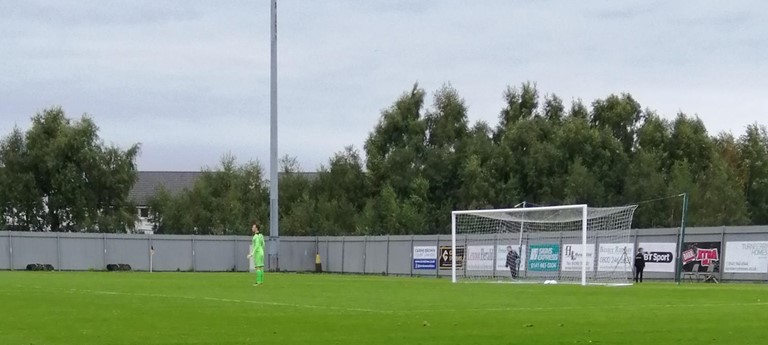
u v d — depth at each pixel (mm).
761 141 76625
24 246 57469
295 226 74312
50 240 58219
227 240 63969
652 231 44844
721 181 68812
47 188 73375
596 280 43719
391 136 79688
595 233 44938
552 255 46531
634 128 78062
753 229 40938
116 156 74438
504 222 49094
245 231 74938
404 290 28781
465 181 75250
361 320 16266
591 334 13930
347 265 63469
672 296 25578
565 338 13367
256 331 14242
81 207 72688
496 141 81000
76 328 14641
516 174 75312
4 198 72000
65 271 54406
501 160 75188
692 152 75688
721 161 72812
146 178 118312
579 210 42000
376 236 60906
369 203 74062
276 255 57000
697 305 21203
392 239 59219
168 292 25875
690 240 43406
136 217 76750
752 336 13719
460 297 24422
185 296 23750
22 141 73250
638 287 33281
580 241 45375
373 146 78938
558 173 74500
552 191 73938
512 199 73875
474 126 80438
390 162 77375
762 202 75625
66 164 72625
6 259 56906
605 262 44594
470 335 13727
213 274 50031
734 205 68562
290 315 17359
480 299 23422
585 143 74125
